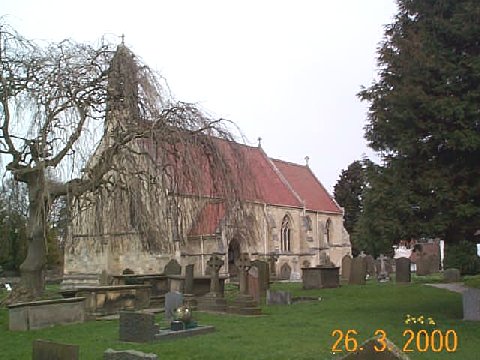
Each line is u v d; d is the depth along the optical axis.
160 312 17.62
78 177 17.55
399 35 15.27
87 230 19.47
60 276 45.09
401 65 14.64
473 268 35.19
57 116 17.08
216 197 18.77
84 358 10.22
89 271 37.72
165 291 22.39
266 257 43.19
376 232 14.80
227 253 36.84
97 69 18.41
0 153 17.69
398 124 14.44
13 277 41.06
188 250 37.28
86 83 17.89
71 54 18.11
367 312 16.42
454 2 14.35
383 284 27.41
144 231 18.59
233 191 18.66
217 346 10.95
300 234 49.53
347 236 57.59
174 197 18.30
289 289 26.48
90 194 18.70
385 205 14.42
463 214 13.30
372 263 37.03
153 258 36.34
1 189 17.80
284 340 11.62
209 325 13.66
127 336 11.82
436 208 13.92
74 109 17.17
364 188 15.38
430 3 14.77
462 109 13.30
